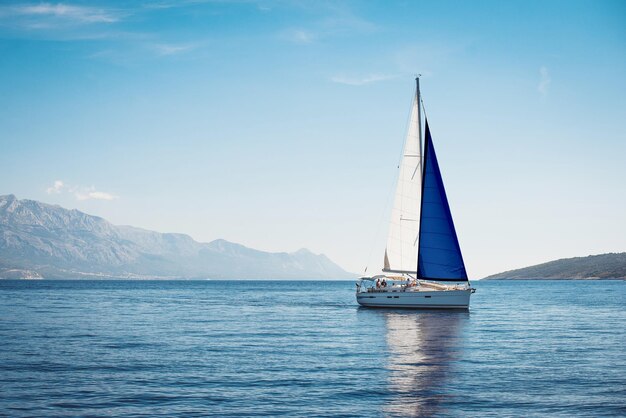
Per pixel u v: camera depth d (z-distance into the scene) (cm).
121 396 2250
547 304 9338
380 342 3878
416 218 6372
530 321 5662
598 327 5025
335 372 2734
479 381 2523
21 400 2183
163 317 6244
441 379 2570
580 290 18275
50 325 5084
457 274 6094
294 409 2073
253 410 2059
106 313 6825
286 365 2928
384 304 6581
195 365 2923
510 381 2523
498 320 5722
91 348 3550
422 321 5475
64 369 2794
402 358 3166
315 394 2289
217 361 3053
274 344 3781
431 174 6159
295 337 4197
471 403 2153
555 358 3162
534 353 3350
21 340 3925
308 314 6769
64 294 13988
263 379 2569
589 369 2809
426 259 6184
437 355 3275
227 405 2125
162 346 3666
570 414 2014
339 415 2002
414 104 6334
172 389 2370
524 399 2209
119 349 3512
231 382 2506
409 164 6394
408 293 6412
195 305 9031
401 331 4600
